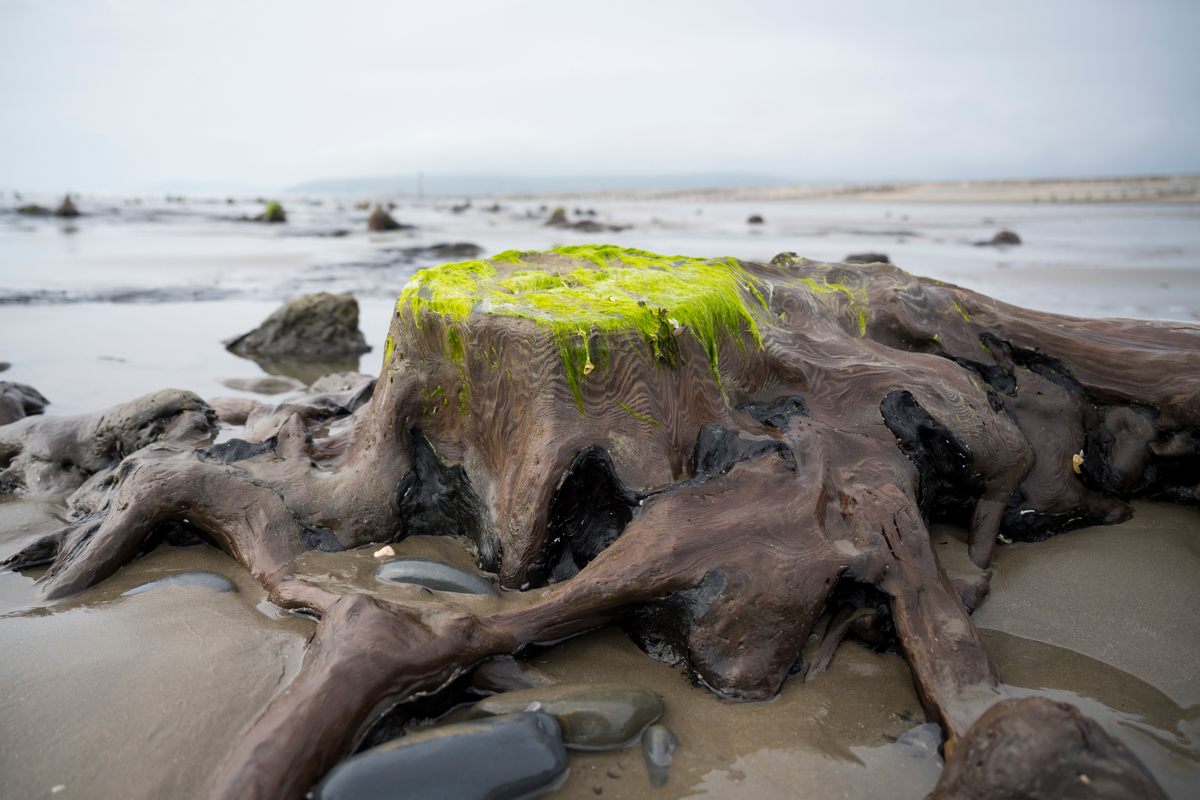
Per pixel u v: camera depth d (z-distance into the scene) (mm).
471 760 2984
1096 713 3457
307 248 26984
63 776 3062
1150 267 18672
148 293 16297
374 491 4781
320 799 2867
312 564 4488
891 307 5770
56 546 4836
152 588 4371
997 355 5645
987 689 3467
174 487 4703
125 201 93250
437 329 4797
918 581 3906
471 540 4762
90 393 8844
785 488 4215
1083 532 5113
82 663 3727
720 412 4816
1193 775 3088
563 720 3295
